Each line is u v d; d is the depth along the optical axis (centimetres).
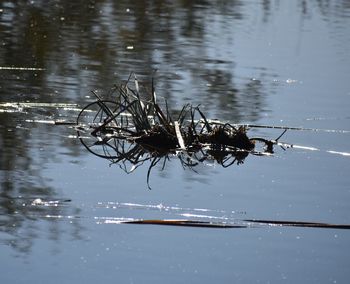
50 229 1459
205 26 3894
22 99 2338
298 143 2066
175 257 1368
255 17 4291
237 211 1577
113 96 2441
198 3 4656
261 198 1648
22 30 3456
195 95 2517
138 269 1323
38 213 1529
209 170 1820
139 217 1531
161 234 1456
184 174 1783
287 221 1537
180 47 3325
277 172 1819
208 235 1462
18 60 2873
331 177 1789
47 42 3234
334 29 4041
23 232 1446
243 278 1308
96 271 1308
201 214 1558
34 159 1825
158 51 3209
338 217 1568
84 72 2742
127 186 1684
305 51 3409
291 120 2284
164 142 2006
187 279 1295
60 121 2145
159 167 1828
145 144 1997
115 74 2745
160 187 1688
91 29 3594
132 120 2184
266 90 2644
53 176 1722
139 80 2680
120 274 1302
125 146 1975
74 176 1730
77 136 2030
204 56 3167
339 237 1473
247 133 2138
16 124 2094
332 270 1349
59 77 2641
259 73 2912
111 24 3759
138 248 1398
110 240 1426
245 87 2675
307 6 4838
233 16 4275
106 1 4469
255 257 1384
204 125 2069
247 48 3391
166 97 2466
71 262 1338
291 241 1451
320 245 1438
